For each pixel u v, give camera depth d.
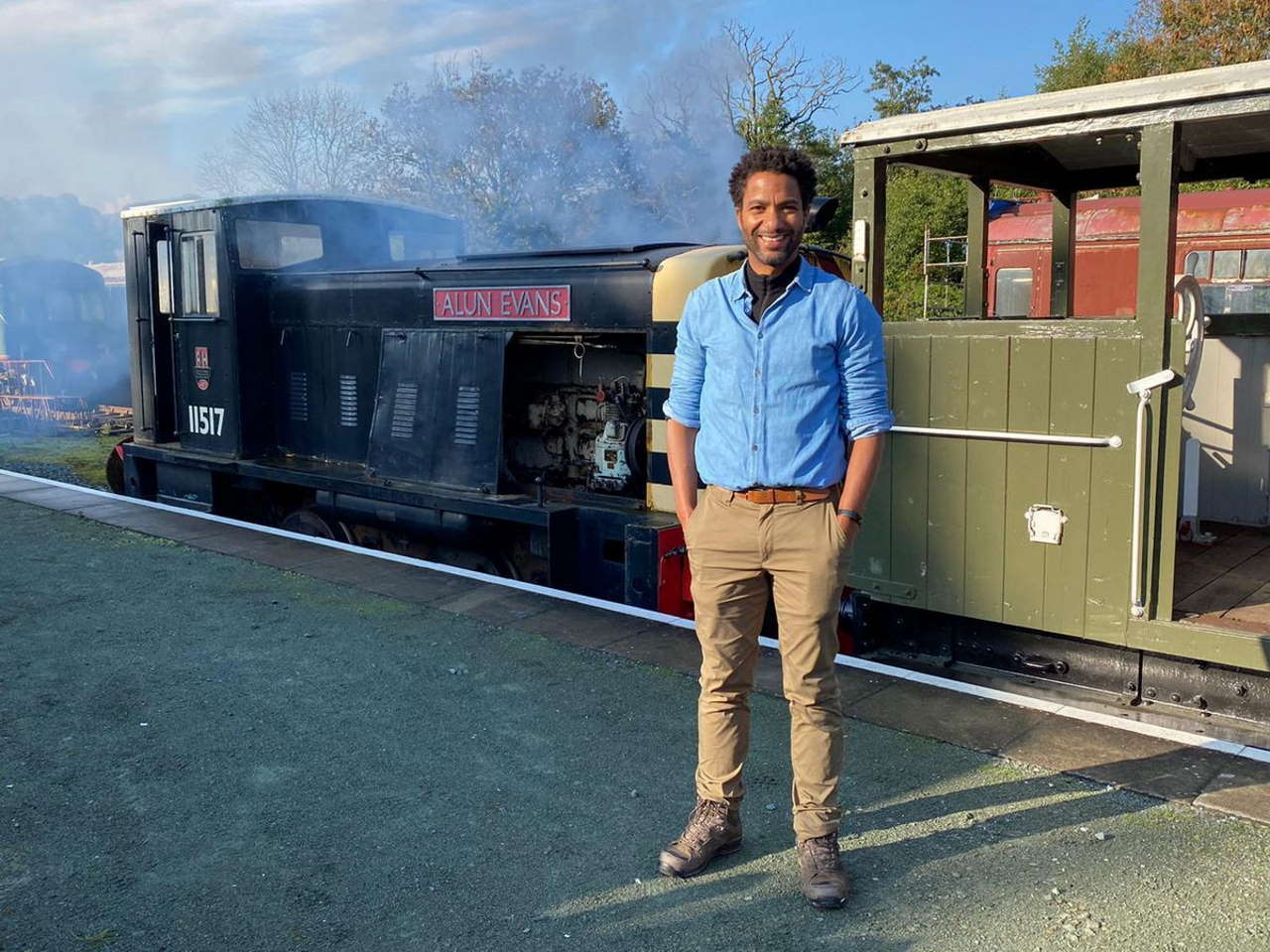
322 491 7.34
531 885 2.75
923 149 4.20
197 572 5.91
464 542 6.55
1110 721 3.70
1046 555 4.05
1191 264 10.55
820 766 2.67
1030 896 2.64
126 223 8.84
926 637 4.54
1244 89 3.42
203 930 2.56
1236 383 5.38
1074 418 3.93
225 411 8.15
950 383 4.23
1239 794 3.14
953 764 3.40
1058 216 5.55
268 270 8.12
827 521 2.60
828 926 2.54
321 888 2.74
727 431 2.68
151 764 3.46
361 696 4.05
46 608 5.21
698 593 2.78
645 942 2.49
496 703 3.98
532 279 6.24
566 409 6.61
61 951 2.47
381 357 7.18
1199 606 3.97
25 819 3.10
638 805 3.17
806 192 2.56
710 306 2.73
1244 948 2.41
